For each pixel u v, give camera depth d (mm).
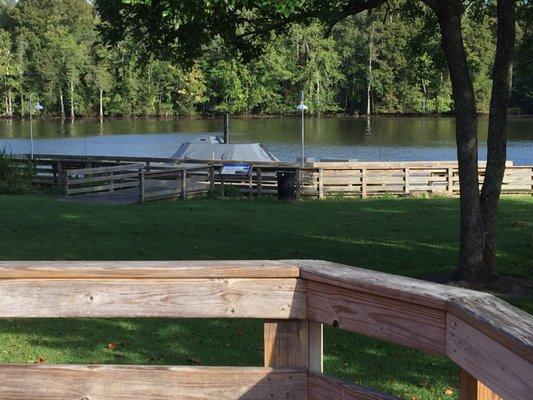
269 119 93500
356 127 80625
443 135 69688
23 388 2740
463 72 9570
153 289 2600
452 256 11625
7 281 2656
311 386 2551
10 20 101125
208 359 6078
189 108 98438
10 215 16094
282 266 2527
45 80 94188
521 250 12266
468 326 1906
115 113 98188
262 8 9797
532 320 1791
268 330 2574
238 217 16484
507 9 9539
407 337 2172
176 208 18422
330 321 2430
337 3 9234
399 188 22250
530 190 22828
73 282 2633
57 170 24656
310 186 21641
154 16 9844
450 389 5418
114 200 20141
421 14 13359
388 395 2338
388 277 2330
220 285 2566
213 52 33906
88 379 2703
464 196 9688
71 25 99688
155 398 2662
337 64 94188
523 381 1641
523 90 88438
